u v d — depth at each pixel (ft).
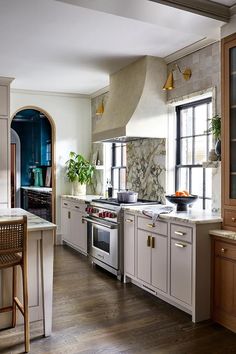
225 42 9.86
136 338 8.88
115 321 9.86
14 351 8.18
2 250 7.87
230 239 9.23
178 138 14.06
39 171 27.76
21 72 15.69
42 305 9.30
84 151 20.81
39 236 9.16
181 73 13.23
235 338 8.94
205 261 9.89
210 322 9.84
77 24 10.54
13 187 28.94
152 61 13.66
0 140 16.30
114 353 8.13
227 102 9.89
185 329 9.40
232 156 9.92
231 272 9.33
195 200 11.82
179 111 14.02
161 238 11.14
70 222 18.84
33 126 28.45
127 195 14.17
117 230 13.43
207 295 9.97
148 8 8.59
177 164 14.08
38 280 9.31
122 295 11.90
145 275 12.00
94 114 20.51
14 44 12.23
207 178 12.75
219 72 11.43
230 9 9.51
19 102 19.07
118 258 13.42
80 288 12.58
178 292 10.44
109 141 16.37
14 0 8.98
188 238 10.00
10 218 10.36
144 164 15.40
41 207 22.75
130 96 14.17
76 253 17.90
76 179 19.53
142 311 10.56
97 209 15.08
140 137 13.93
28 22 10.38
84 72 15.70
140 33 11.28
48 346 8.45
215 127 10.87
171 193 13.98
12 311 9.21
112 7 8.50
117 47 12.62
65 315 10.24
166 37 11.62
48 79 16.94
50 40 11.89
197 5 9.01
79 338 8.87
